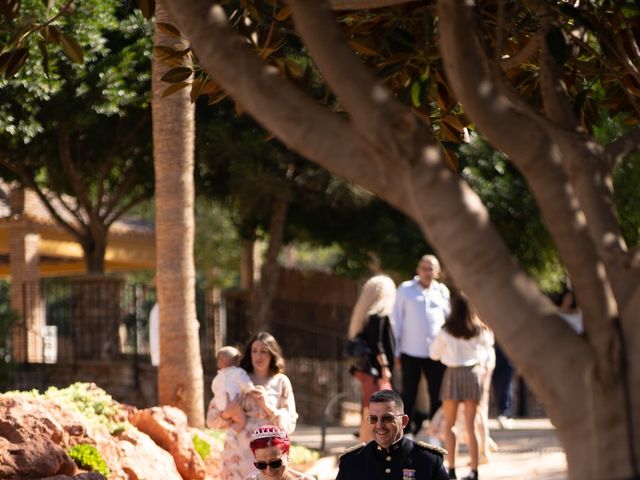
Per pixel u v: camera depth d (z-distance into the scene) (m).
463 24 4.05
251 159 21.28
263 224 24.89
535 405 24.55
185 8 4.25
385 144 3.88
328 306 26.84
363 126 3.94
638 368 3.70
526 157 4.02
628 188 18.92
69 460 10.22
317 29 4.08
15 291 28.09
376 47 6.55
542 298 3.81
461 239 3.77
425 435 15.87
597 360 3.71
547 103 5.19
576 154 4.50
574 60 7.10
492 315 3.78
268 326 24.33
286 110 4.05
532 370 3.79
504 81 4.97
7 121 17.73
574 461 3.76
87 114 19.70
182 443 12.63
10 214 27.98
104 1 17.00
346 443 17.31
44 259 35.41
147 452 11.98
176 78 6.96
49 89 16.89
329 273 27.02
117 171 27.09
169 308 14.79
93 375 21.89
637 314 3.76
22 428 10.08
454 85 4.11
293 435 19.05
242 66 4.16
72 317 22.58
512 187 22.97
